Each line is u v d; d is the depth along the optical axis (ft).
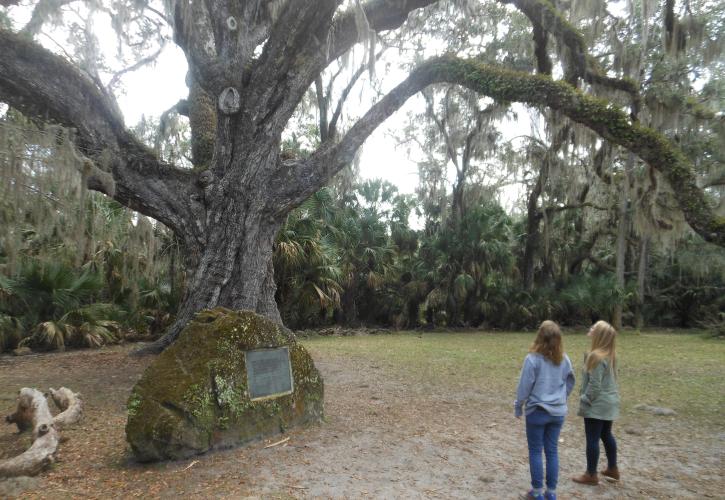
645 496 14.40
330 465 15.81
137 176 34.09
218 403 16.63
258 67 34.04
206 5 33.65
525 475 15.65
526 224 89.04
